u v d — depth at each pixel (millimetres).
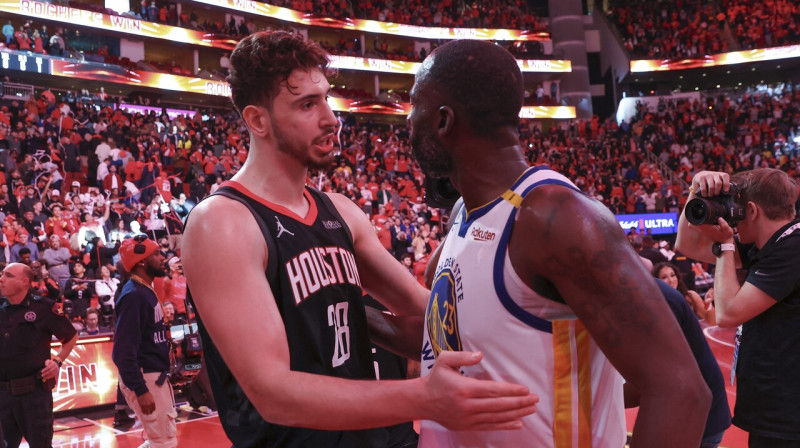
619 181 21938
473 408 1088
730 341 10352
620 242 1156
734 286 2352
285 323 1530
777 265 2283
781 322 2334
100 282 9672
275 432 1544
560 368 1261
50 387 4492
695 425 1070
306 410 1225
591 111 29828
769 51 27891
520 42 29688
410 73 28312
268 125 1566
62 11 19938
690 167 23734
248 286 1377
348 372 1646
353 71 27578
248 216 1499
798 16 28562
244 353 1303
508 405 1087
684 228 2619
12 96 17062
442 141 1365
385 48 28406
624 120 27969
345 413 1193
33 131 13930
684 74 30188
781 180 2367
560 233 1156
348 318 1678
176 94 22969
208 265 1384
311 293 1573
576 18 30156
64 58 18953
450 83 1323
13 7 18828
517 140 1351
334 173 16672
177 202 13359
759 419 2395
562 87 30125
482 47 1334
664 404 1071
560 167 22734
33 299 4480
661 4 31531
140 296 4355
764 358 2371
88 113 16203
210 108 24109
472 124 1316
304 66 1543
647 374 1097
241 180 1581
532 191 1248
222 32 24297
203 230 1418
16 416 4426
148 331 4426
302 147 1563
